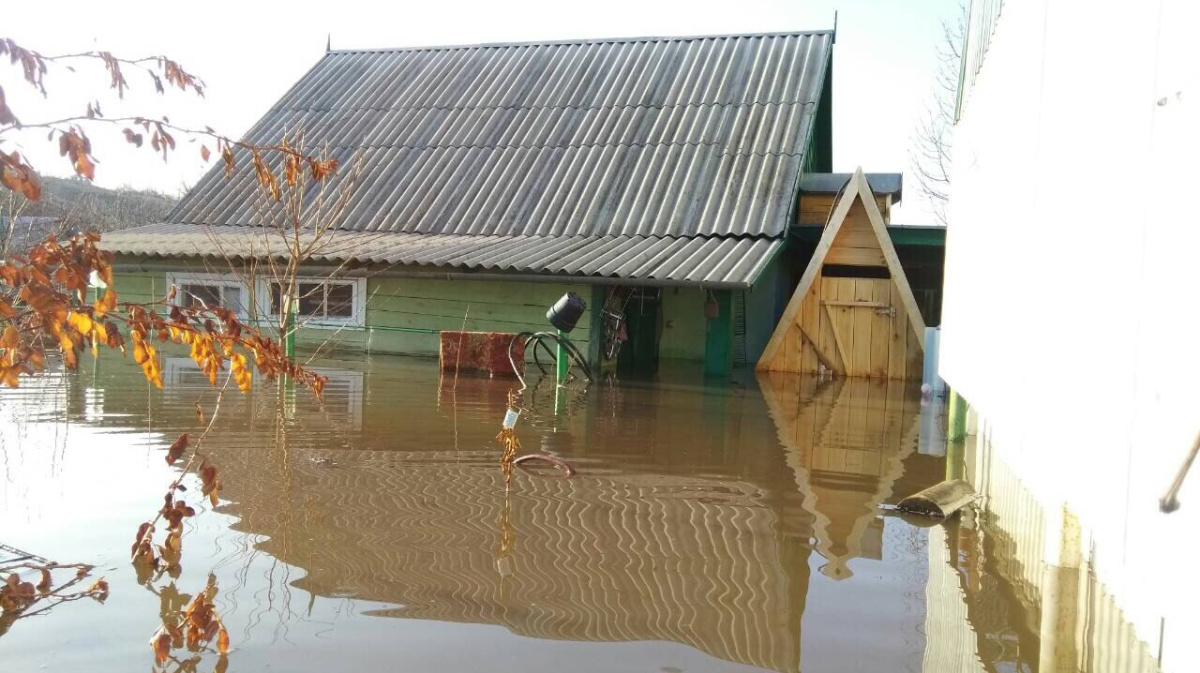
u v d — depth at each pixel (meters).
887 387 13.08
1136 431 2.89
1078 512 3.59
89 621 3.63
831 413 10.11
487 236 16.38
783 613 3.93
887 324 14.09
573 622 3.76
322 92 21.92
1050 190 4.43
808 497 6.00
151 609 3.76
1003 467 6.15
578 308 11.59
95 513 5.03
